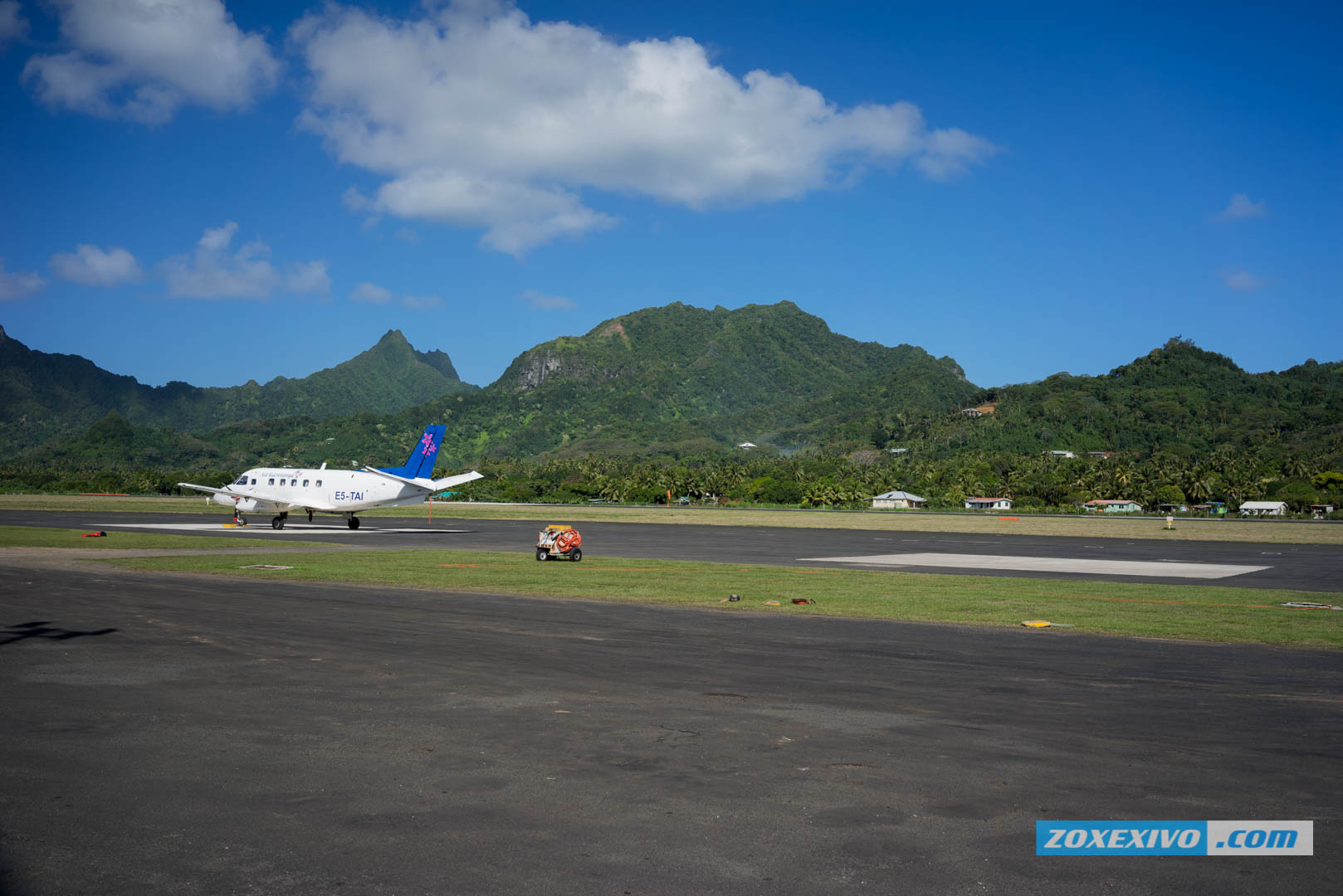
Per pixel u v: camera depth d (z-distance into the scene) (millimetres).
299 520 67812
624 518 92000
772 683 12477
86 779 7812
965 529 76500
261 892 5582
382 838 6492
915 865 6070
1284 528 81812
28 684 11906
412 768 8195
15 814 6945
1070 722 10266
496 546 43969
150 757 8500
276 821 6816
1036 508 174500
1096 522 95312
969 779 7988
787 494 184500
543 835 6574
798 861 6121
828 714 10516
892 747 9039
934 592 26219
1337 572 36156
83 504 99250
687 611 21094
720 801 7363
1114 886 5777
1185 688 12531
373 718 10102
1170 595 26031
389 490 55969
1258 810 7262
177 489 176625
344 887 5660
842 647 15969
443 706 10758
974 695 11781
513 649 15188
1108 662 14734
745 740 9289
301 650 14711
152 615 18828
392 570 30547
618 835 6586
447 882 5746
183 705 10688
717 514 108562
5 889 5559
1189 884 5828
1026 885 5770
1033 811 7164
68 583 25094
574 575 29984
